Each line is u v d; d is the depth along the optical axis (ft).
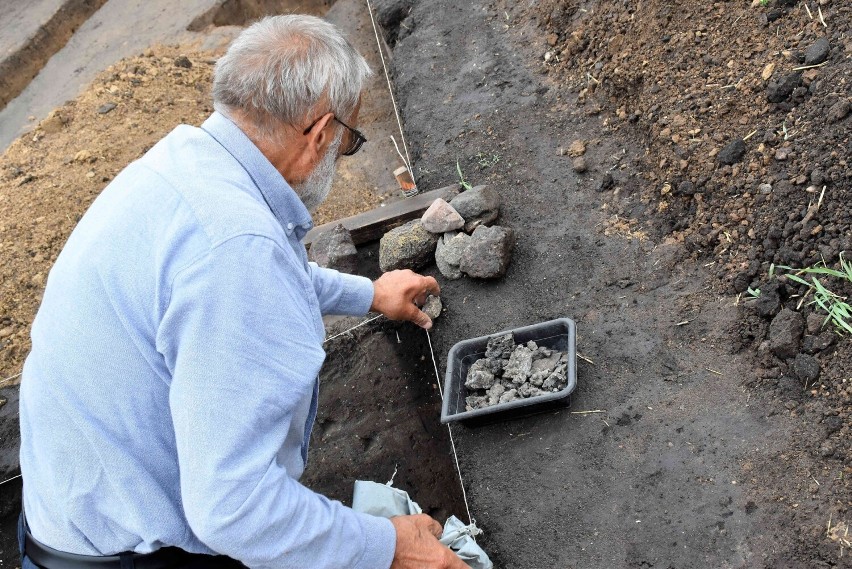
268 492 4.43
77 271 4.70
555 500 7.06
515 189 9.98
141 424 4.72
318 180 5.52
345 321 10.04
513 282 9.00
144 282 4.54
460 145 10.97
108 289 4.58
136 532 4.83
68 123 14.76
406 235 9.62
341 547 4.85
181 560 5.06
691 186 8.53
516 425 7.70
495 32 12.36
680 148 8.83
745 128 8.43
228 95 4.94
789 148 7.88
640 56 9.87
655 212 8.87
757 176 8.06
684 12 9.68
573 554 6.68
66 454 4.76
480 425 7.82
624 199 9.21
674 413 7.16
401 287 7.84
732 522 6.32
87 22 17.78
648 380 7.49
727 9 9.32
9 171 13.96
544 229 9.36
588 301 8.42
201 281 4.31
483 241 8.91
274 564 4.62
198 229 4.44
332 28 5.20
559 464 7.26
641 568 6.38
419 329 9.78
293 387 4.53
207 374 4.28
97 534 4.92
